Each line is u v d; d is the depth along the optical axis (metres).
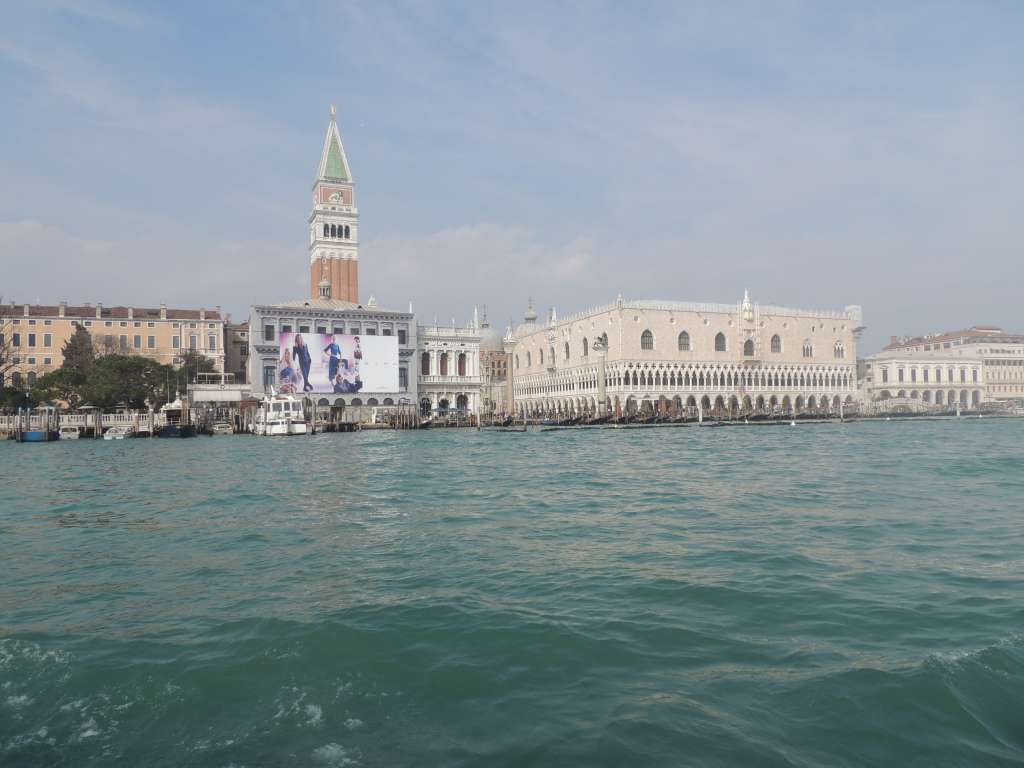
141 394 111.06
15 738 9.77
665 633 13.30
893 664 11.45
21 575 18.88
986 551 19.75
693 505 29.02
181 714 10.40
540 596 15.89
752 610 14.60
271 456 61.22
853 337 163.00
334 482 39.41
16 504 32.31
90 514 29.11
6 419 101.62
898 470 42.41
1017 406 174.50
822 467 44.97
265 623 14.28
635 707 10.21
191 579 18.09
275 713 10.39
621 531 23.47
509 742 9.35
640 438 85.81
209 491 36.00
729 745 9.12
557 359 168.50
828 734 9.40
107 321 140.62
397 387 130.88
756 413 133.00
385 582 17.33
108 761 9.11
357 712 10.38
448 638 13.23
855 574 17.34
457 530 24.05
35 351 135.38
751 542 21.31
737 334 151.00
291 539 22.86
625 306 142.00
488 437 92.44
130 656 12.66
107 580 18.19
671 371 145.12
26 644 13.34
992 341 189.75
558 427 121.62
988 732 9.42
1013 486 34.16
